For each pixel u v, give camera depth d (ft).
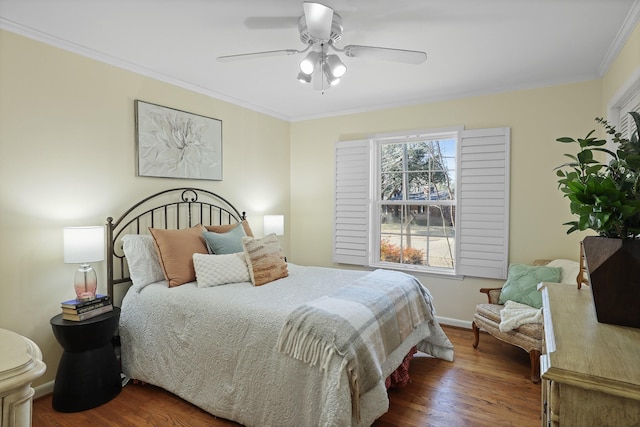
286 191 15.26
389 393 7.99
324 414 5.45
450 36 7.73
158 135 10.08
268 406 6.28
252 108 13.37
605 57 8.80
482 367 9.29
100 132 8.81
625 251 3.58
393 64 9.36
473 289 11.91
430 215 12.90
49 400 7.74
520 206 11.09
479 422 6.92
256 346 6.55
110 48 8.43
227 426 6.84
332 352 5.70
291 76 10.33
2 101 7.16
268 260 9.20
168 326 7.82
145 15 6.90
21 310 7.50
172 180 10.59
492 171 11.34
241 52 8.65
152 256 8.93
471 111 11.76
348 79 10.52
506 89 11.16
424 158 13.01
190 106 11.09
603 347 3.13
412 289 8.97
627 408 2.55
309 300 7.31
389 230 13.70
